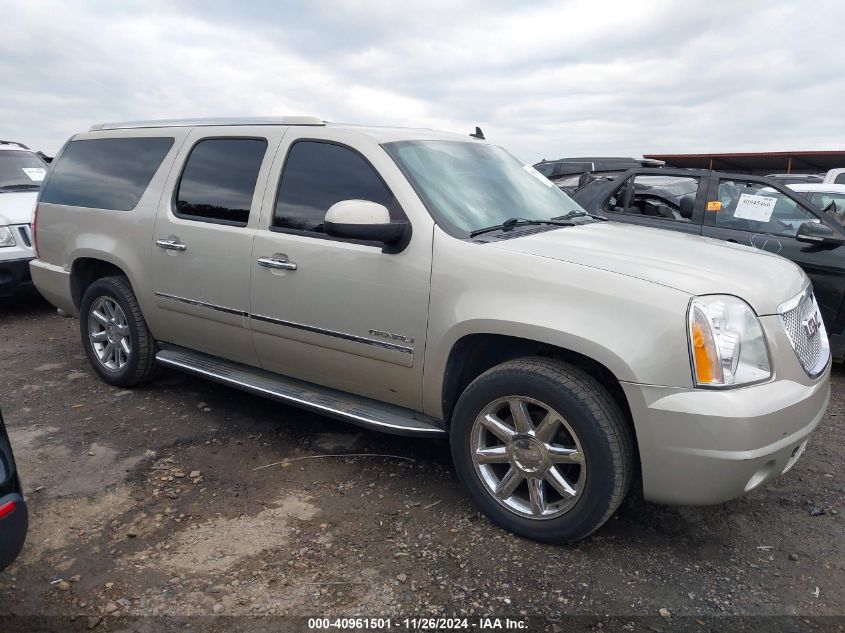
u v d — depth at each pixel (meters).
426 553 2.89
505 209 3.60
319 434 4.11
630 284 2.69
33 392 4.79
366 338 3.34
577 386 2.73
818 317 3.27
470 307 2.96
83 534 3.02
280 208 3.71
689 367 2.56
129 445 3.93
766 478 2.71
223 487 3.45
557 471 2.87
